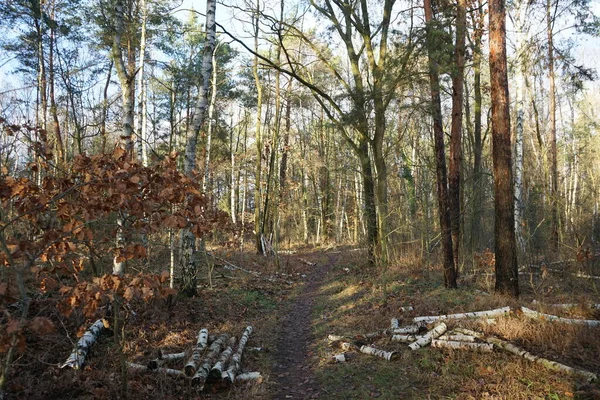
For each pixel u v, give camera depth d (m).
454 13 11.19
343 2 13.79
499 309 7.88
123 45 16.28
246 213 26.52
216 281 13.02
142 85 15.05
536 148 25.23
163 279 4.16
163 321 7.74
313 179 32.69
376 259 15.23
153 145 17.58
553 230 15.87
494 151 9.54
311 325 9.45
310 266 20.00
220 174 24.94
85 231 4.31
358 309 9.91
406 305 9.39
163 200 4.51
